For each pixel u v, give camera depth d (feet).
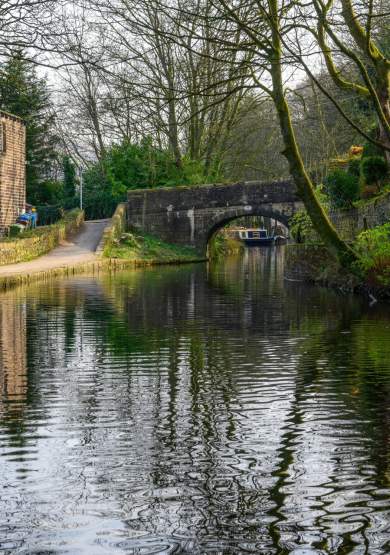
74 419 27.81
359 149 112.06
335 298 74.02
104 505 20.06
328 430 26.43
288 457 23.62
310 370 36.65
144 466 22.81
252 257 187.21
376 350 42.42
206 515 19.52
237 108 159.43
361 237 74.49
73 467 22.68
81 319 56.70
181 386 33.27
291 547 17.92
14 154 134.62
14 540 18.20
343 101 96.58
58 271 104.83
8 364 38.40
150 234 166.91
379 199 83.56
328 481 21.65
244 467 22.74
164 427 26.76
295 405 29.86
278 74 64.69
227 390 32.50
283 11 58.54
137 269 130.62
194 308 64.80
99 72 35.14
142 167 182.19
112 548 17.84
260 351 42.19
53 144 211.00
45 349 42.91
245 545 18.01
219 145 168.76
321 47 64.90
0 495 20.66
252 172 190.80
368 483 21.50
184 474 22.13
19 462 23.12
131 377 35.17
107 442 25.04
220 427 26.78
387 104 69.15
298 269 100.01
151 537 18.37
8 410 29.14
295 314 60.13
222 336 47.96
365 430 26.45
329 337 47.47
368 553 17.66
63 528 18.80
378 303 69.05
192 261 158.71
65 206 199.00
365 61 72.33
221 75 102.37
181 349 42.91
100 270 122.21
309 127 112.78
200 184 165.78
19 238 119.65
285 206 159.53
